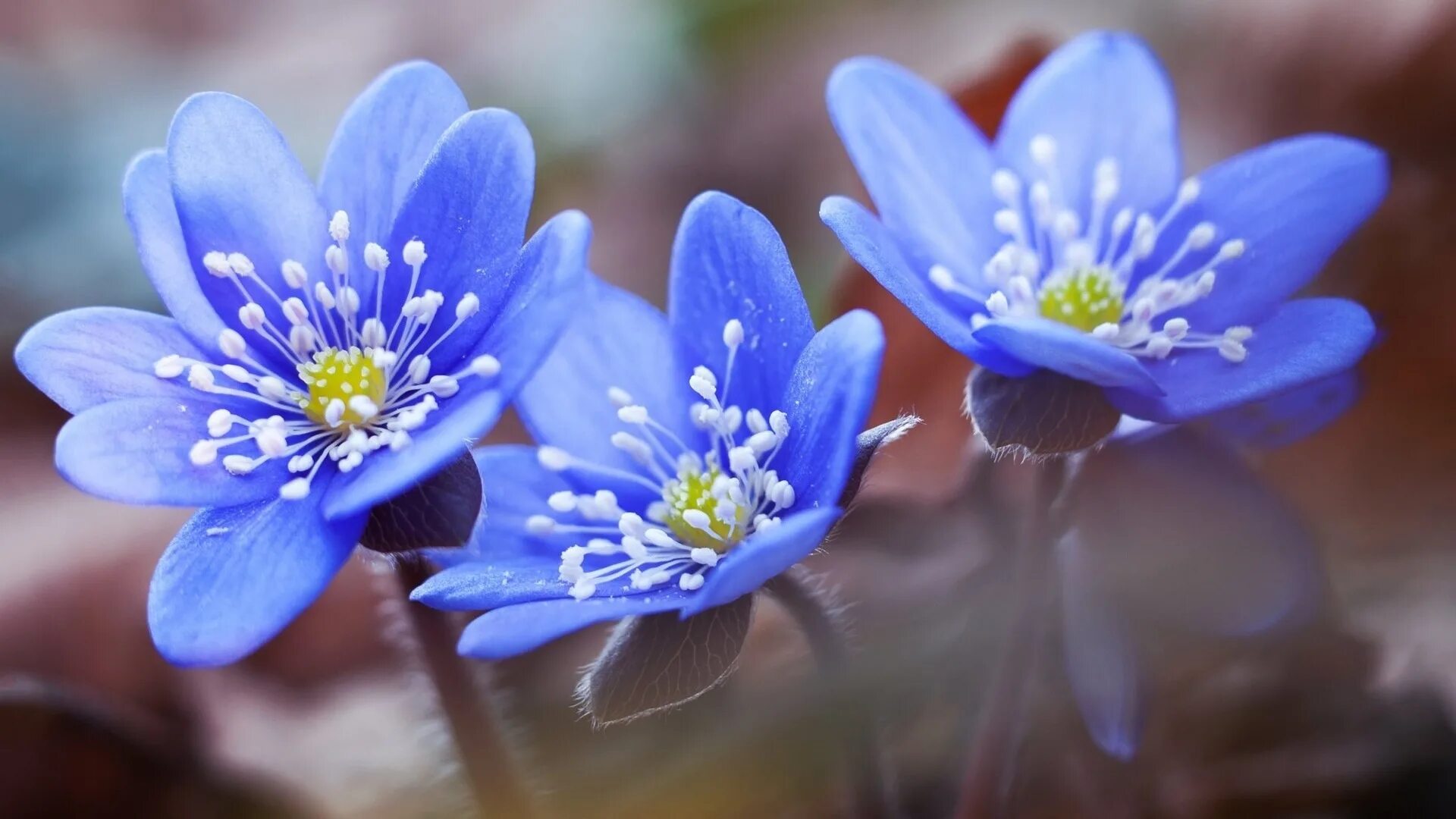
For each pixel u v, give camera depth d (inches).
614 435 6.9
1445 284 8.5
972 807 7.3
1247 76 9.3
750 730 7.8
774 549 6.4
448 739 7.3
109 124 12.1
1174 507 7.4
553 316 6.4
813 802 7.7
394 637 7.6
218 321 6.9
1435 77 8.7
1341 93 9.0
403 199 6.9
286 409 6.9
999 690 7.3
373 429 6.9
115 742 8.0
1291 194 7.1
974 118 8.7
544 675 8.2
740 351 6.8
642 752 7.9
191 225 6.8
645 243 10.4
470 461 6.7
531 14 12.8
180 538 6.7
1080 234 7.4
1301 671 7.8
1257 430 7.4
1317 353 6.8
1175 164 7.4
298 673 8.6
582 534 6.9
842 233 6.7
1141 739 7.3
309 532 6.7
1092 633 7.4
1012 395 6.9
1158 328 7.2
